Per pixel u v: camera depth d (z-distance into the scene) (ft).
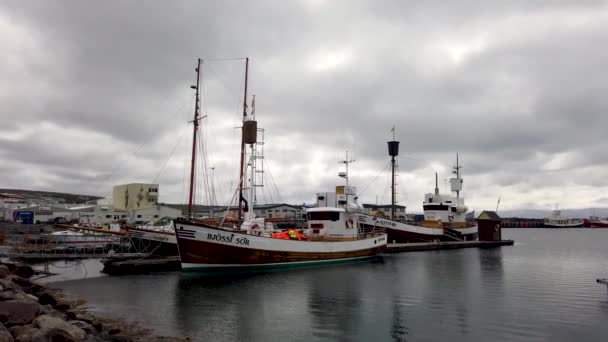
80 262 148.97
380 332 65.46
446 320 72.49
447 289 102.22
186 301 86.74
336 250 153.38
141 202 350.43
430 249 233.35
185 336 62.75
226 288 101.24
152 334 63.52
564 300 88.79
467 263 162.09
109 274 121.90
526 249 238.89
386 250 210.38
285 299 89.30
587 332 65.21
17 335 46.98
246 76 162.91
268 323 70.33
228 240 120.67
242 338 62.28
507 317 74.13
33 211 312.91
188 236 115.85
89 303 84.43
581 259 179.01
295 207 460.96
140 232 145.48
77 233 176.45
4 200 403.75
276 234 142.41
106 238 162.61
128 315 75.05
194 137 156.46
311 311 78.74
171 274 121.49
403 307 82.07
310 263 142.61
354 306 83.05
